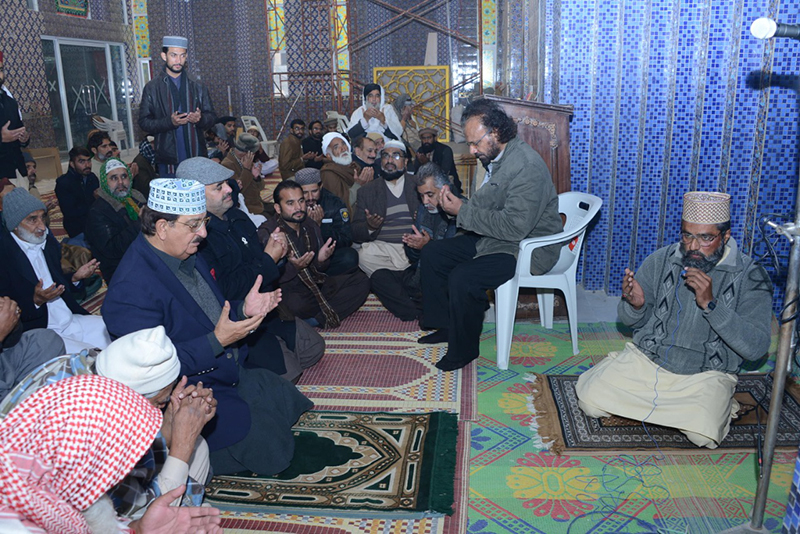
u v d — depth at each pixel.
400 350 3.75
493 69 12.10
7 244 3.03
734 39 3.74
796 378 3.06
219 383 2.53
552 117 4.05
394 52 12.48
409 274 4.17
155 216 2.27
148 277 2.29
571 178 4.43
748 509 2.21
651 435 2.75
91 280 4.83
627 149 4.28
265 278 3.12
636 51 4.14
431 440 2.78
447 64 12.33
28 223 3.09
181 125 5.33
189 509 1.54
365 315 4.38
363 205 4.42
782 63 3.49
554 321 4.09
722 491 2.34
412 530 2.23
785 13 3.46
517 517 2.29
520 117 4.06
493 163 3.47
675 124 4.02
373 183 4.46
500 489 2.45
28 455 1.11
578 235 3.49
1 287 2.99
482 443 2.76
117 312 2.24
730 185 3.84
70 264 4.59
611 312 4.20
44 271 3.22
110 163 4.31
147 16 13.43
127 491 1.70
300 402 2.88
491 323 4.09
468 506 2.36
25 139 5.23
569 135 4.15
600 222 4.46
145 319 2.24
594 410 2.83
